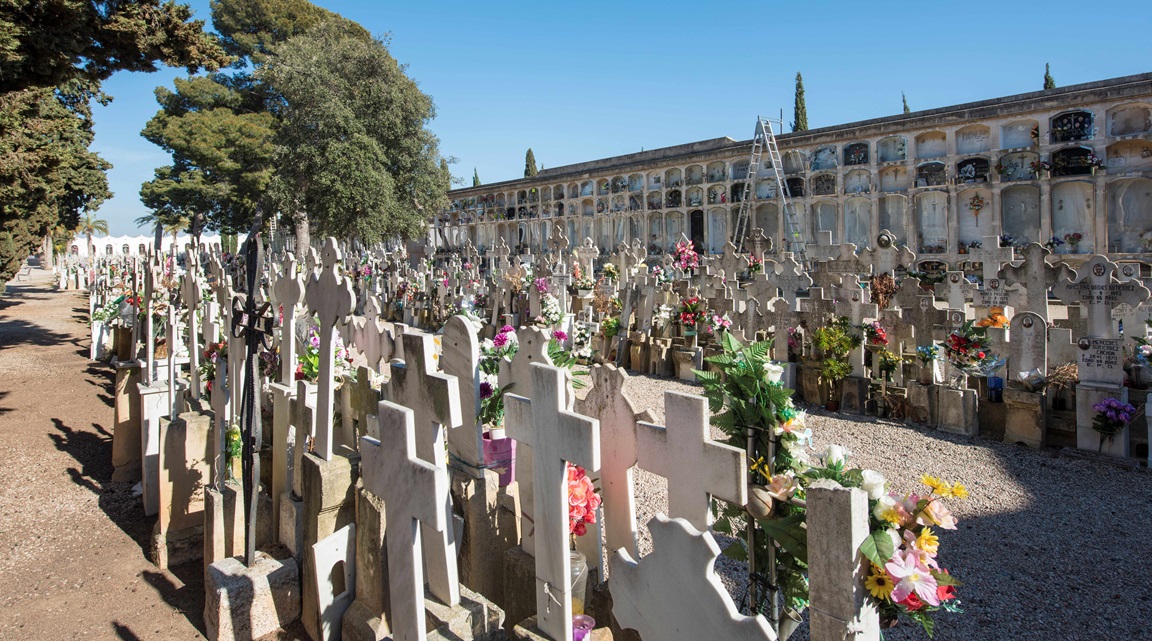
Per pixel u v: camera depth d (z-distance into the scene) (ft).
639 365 35.47
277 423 13.16
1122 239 63.67
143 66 26.91
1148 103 62.13
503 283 45.96
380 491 8.98
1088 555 13.84
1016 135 69.67
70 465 20.71
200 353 18.16
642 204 98.53
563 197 110.11
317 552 10.66
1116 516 15.74
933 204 74.08
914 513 6.87
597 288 47.26
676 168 95.35
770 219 86.17
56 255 124.06
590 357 35.53
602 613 10.14
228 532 13.06
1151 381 21.38
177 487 14.97
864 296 32.27
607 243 103.71
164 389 17.46
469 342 10.84
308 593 11.59
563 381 8.39
